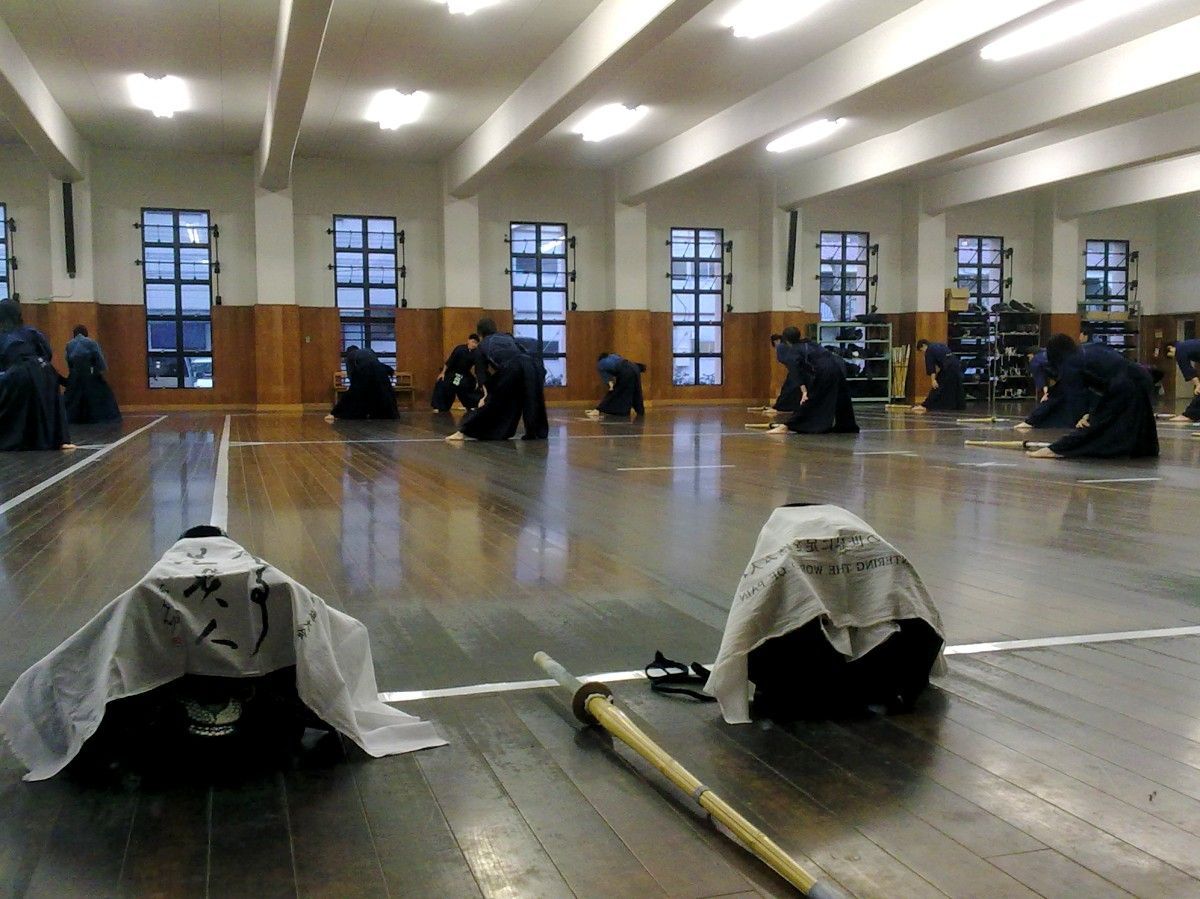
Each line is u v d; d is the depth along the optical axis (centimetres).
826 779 209
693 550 456
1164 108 1409
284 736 230
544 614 343
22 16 1037
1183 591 376
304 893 165
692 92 1335
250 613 218
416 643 308
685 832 187
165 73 1235
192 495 624
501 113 1392
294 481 698
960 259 2055
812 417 1173
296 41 917
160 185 1664
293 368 1692
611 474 750
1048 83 1250
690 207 1920
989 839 184
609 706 229
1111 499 623
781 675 252
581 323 1870
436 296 1792
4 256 1589
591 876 171
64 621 327
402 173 1767
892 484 695
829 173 1722
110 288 1652
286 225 1677
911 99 1360
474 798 200
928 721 242
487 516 549
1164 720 243
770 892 166
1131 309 2148
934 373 1723
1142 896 165
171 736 222
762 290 1944
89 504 584
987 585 386
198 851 178
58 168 1487
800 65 1227
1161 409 1692
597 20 1040
